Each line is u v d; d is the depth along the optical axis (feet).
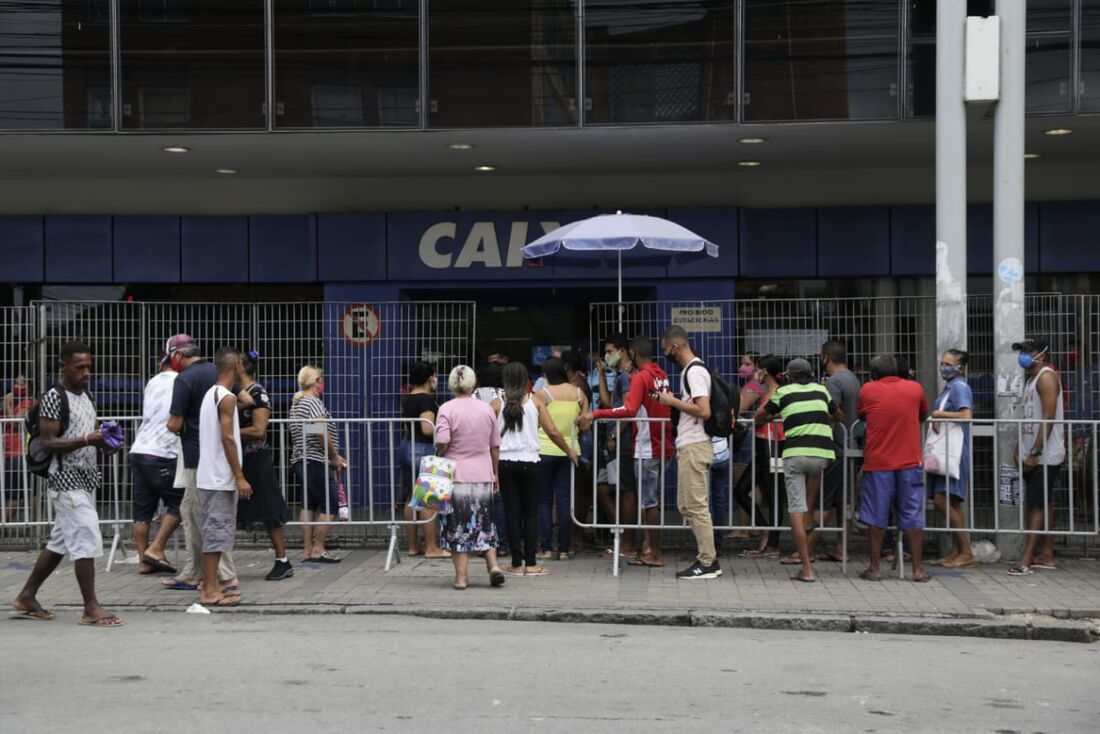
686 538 39.04
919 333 41.04
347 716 19.31
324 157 45.60
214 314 44.16
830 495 34.65
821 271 49.55
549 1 40.52
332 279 50.29
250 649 24.58
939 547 35.88
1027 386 34.53
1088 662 24.27
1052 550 34.47
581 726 18.81
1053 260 48.70
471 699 20.49
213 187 50.96
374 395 45.39
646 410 34.09
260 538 39.60
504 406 33.42
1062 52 38.63
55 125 40.73
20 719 19.07
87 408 26.96
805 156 46.09
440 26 40.60
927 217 49.29
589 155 45.52
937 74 35.99
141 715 19.33
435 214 50.03
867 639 26.58
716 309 42.65
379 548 38.83
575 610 28.30
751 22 40.04
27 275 50.90
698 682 21.93
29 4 40.70
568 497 36.11
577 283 49.62
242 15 40.78
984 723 19.35
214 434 28.78
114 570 34.53
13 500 36.17
